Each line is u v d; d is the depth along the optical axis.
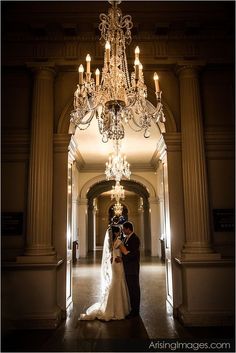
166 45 5.93
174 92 6.07
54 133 5.89
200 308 5.09
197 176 5.52
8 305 5.05
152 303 6.37
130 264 5.60
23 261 5.13
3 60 5.81
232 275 5.17
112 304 5.35
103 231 29.05
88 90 4.38
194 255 5.20
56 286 5.39
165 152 6.15
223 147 5.84
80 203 15.94
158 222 15.70
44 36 5.85
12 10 5.48
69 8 5.49
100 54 5.88
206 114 5.96
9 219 5.61
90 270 11.34
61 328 4.92
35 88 5.76
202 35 5.87
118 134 4.21
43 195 5.44
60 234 5.65
